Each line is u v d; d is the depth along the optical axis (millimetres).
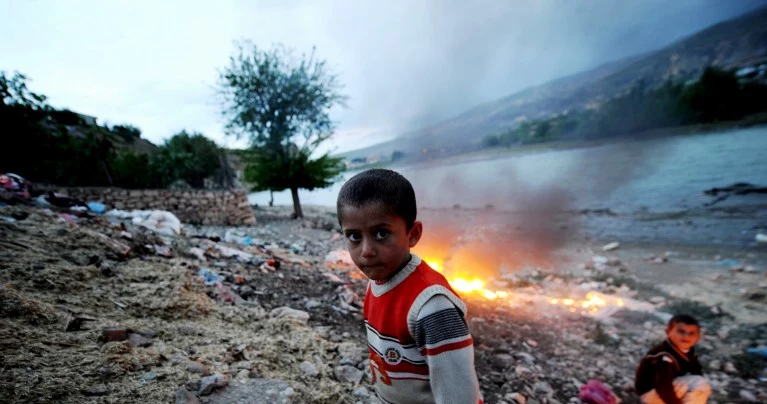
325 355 3102
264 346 2844
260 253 7004
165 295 3242
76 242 3783
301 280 5570
